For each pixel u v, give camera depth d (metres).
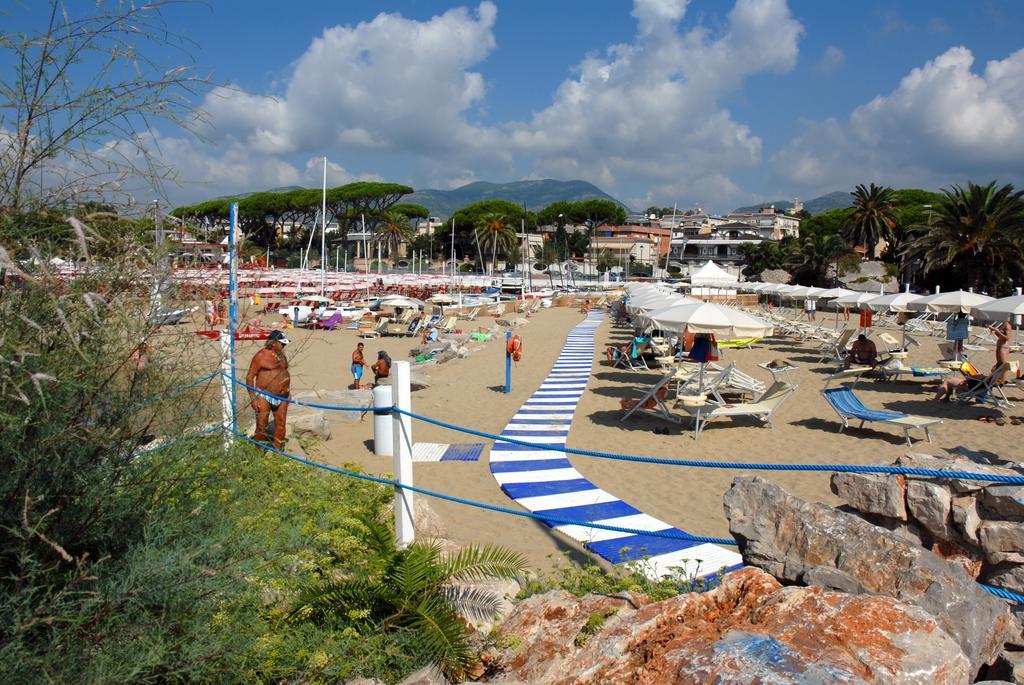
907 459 4.20
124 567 2.84
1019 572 3.66
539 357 21.53
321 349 23.58
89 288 2.78
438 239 101.06
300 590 3.69
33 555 2.60
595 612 3.36
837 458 9.41
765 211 129.75
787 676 2.13
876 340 25.33
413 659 3.43
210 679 2.92
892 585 3.12
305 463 5.43
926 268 45.81
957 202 44.28
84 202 2.86
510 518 6.89
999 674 3.07
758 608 2.74
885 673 2.18
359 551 4.41
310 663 3.28
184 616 2.92
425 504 5.93
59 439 2.70
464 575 4.18
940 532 3.88
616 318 34.84
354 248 107.00
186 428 3.18
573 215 109.19
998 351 13.30
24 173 2.81
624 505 7.28
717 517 6.90
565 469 8.71
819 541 3.43
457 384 16.25
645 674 2.40
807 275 65.06
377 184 98.19
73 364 2.70
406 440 4.99
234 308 3.42
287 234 92.62
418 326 28.91
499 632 3.56
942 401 13.45
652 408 12.38
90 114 2.85
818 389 15.21
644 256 108.31
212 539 3.01
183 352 3.08
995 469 3.96
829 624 2.47
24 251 2.69
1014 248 42.41
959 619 2.94
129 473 2.94
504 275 84.94
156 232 2.99
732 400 13.84
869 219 66.12
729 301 45.84
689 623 2.78
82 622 2.67
